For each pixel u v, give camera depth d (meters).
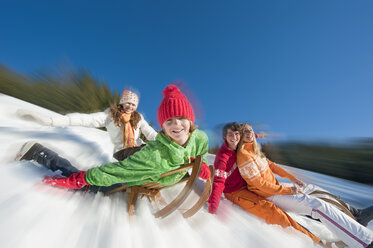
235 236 1.71
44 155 1.81
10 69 5.67
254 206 2.20
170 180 1.72
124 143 2.67
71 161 2.18
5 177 1.47
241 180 2.42
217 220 1.92
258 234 1.82
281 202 2.22
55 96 6.27
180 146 1.61
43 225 1.14
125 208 1.71
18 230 1.03
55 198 1.45
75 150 2.71
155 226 1.55
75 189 1.69
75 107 6.67
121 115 2.70
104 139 4.39
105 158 2.97
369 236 1.79
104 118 2.73
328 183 4.66
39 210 1.25
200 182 2.52
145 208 1.78
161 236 1.44
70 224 1.25
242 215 2.16
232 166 2.41
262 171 2.32
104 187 1.86
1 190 1.30
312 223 2.14
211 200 2.05
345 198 3.48
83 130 4.30
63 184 1.54
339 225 1.88
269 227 2.00
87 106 6.97
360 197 3.67
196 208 1.73
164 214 1.58
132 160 1.57
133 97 2.75
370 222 2.37
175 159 1.62
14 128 2.62
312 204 2.04
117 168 1.55
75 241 1.13
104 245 1.16
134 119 2.83
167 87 1.65
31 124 3.15
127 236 1.33
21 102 4.31
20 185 1.43
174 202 1.56
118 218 1.52
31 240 1.01
